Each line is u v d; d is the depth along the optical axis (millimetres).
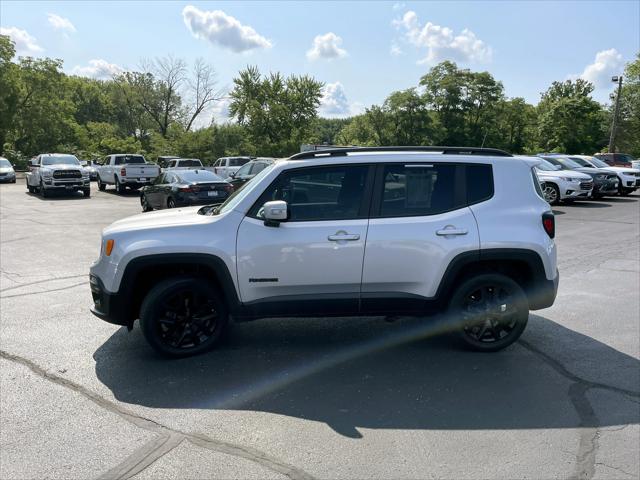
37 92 55688
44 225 13977
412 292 4688
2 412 3709
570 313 6105
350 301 4648
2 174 32156
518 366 4539
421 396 3965
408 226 4605
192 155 46531
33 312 6117
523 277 4914
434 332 5301
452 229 4609
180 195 14609
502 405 3816
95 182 36375
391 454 3174
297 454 3182
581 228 13109
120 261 4527
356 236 4555
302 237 4539
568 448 3238
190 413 3709
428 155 4754
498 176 4793
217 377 4320
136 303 4855
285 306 4625
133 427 3510
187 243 4523
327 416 3658
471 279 4738
